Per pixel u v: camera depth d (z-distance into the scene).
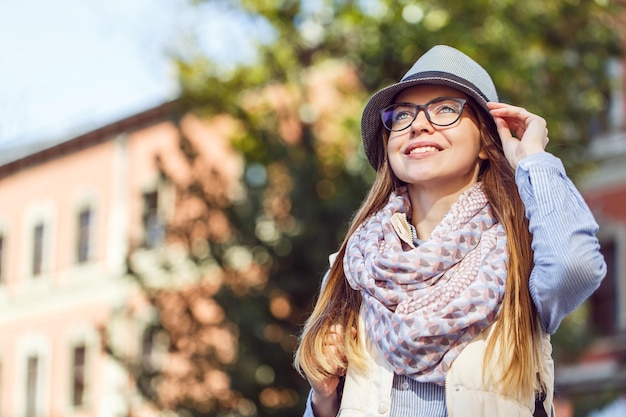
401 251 2.50
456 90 2.63
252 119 16.30
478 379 2.34
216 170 16.97
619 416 18.08
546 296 2.38
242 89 16.30
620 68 20.47
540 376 2.43
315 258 15.14
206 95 16.16
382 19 14.10
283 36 15.48
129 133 27.44
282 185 16.02
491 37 13.74
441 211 2.64
